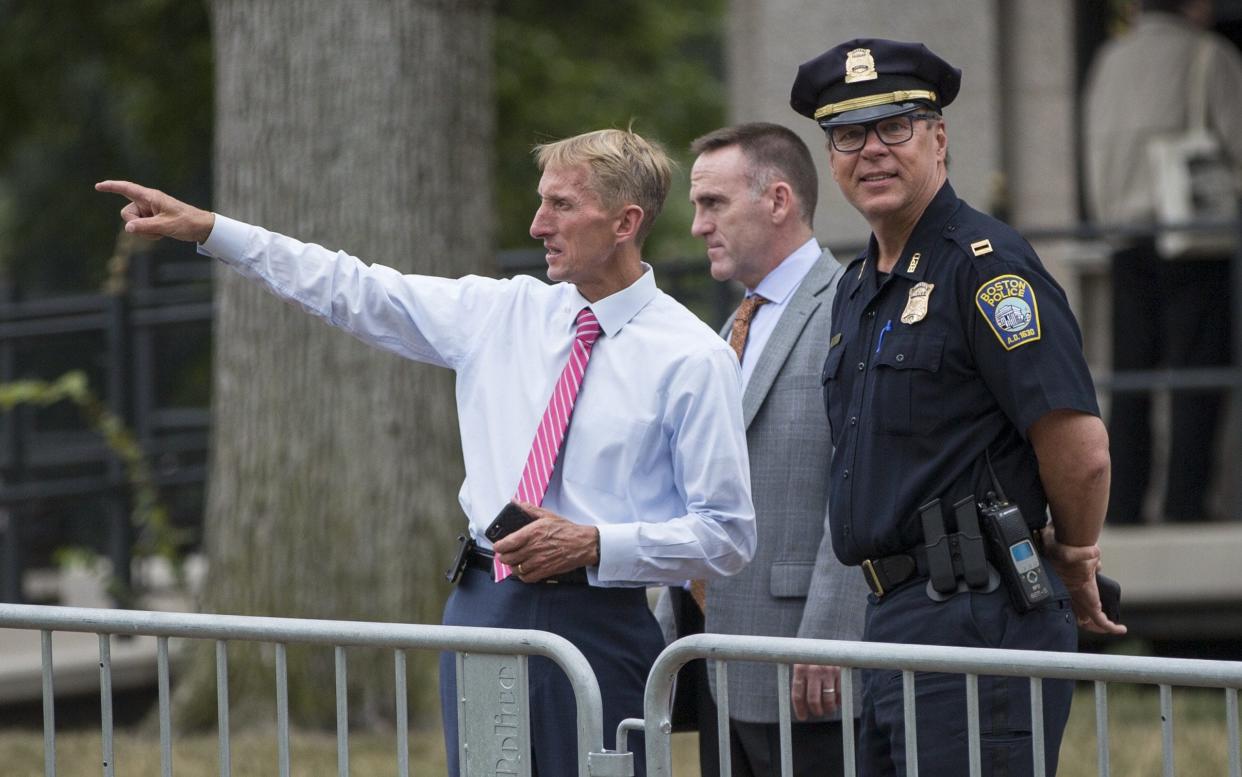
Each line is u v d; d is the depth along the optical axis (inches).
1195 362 1133.1
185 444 1280.8
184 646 1059.9
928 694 475.5
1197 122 1155.3
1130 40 1178.0
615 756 452.8
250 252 535.5
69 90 2527.1
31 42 2335.1
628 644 508.7
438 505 983.0
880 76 490.9
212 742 962.7
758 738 574.6
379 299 539.5
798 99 506.3
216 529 996.6
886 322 495.5
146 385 1264.8
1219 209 1141.7
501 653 465.4
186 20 2252.7
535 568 486.0
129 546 1207.6
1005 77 1296.8
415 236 964.0
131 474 1206.9
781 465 578.9
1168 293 1139.9
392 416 971.9
